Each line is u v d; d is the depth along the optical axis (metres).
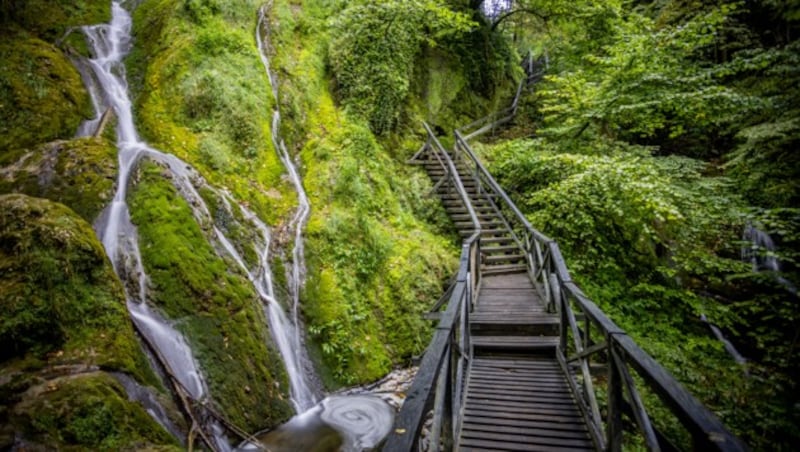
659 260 9.89
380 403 5.97
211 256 6.08
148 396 4.19
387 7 11.78
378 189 9.95
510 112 17.70
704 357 7.94
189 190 6.73
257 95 9.28
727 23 11.37
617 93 9.66
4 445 3.04
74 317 4.23
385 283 7.95
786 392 7.12
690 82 9.05
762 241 9.95
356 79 11.62
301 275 7.19
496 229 10.33
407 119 13.28
